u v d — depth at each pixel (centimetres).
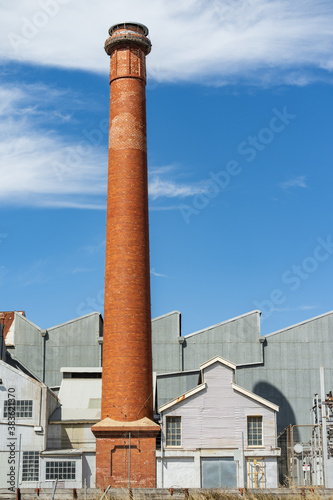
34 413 5438
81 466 5256
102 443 5006
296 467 6138
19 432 5397
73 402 6028
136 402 5047
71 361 7419
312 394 7119
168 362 7306
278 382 7162
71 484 5216
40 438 5391
